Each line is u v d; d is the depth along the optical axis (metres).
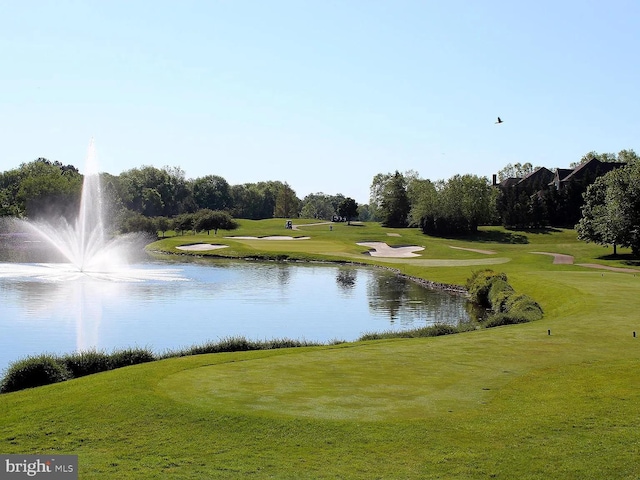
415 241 98.12
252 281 52.25
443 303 41.09
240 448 10.84
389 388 14.58
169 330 30.36
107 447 10.96
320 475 9.75
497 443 10.98
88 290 43.84
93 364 18.94
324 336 29.55
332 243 93.44
